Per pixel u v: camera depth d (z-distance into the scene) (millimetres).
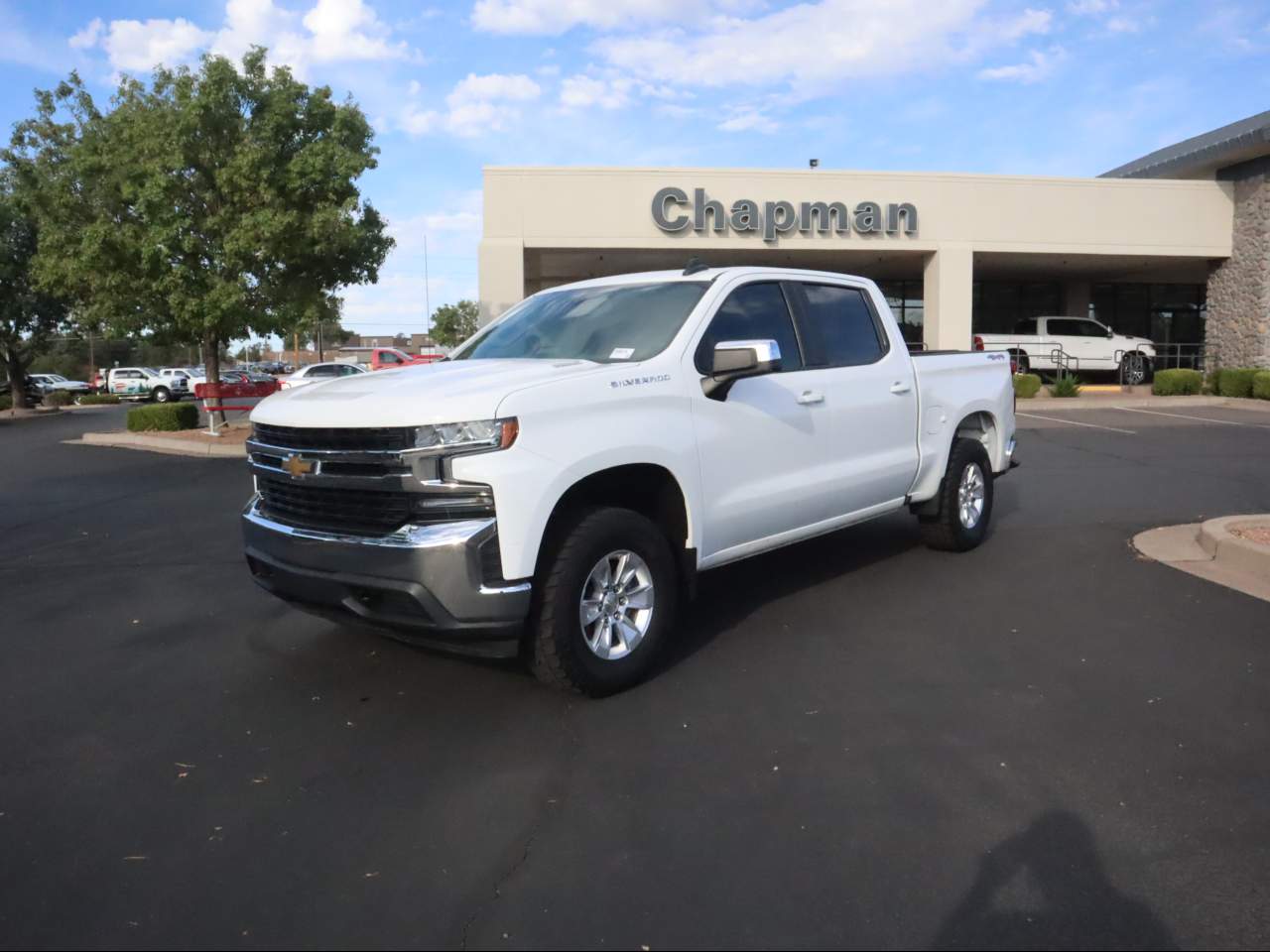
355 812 3371
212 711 4324
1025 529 7996
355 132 16312
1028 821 3240
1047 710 4164
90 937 2688
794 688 4457
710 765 3689
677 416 4613
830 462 5633
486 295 21297
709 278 5195
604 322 5125
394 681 4652
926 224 22578
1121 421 17906
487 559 3863
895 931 2662
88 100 18062
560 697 4395
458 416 3867
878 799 3400
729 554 5055
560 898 2834
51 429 23891
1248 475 11039
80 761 3830
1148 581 6234
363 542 4000
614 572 4410
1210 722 4020
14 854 3139
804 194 22016
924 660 4797
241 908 2814
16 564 7523
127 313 16469
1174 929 2666
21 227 28984
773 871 2963
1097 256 23766
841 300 6027
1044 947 2592
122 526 9086
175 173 15539
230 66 15289
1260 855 3029
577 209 21406
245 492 11078
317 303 16797
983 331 30047
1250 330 23297
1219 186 23609
